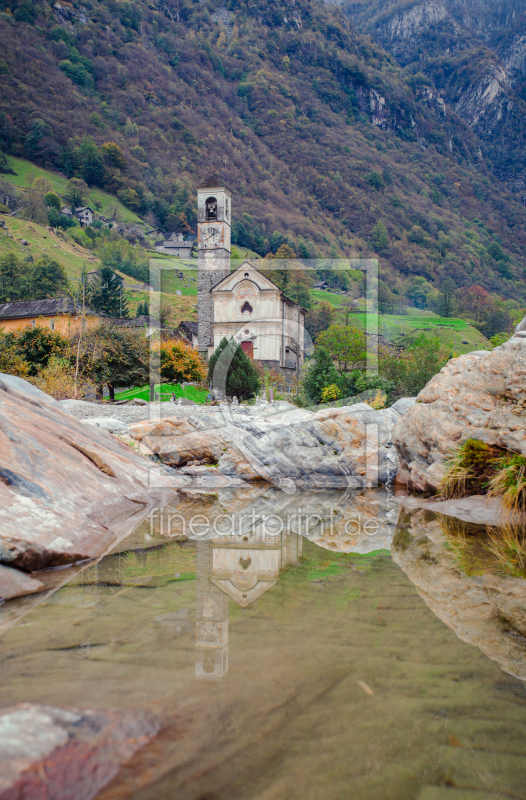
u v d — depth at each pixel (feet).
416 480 18.04
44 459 11.81
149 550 9.82
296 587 7.25
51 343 64.54
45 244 257.14
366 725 3.62
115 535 10.99
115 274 202.69
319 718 3.69
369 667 4.53
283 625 5.65
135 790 2.89
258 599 6.67
